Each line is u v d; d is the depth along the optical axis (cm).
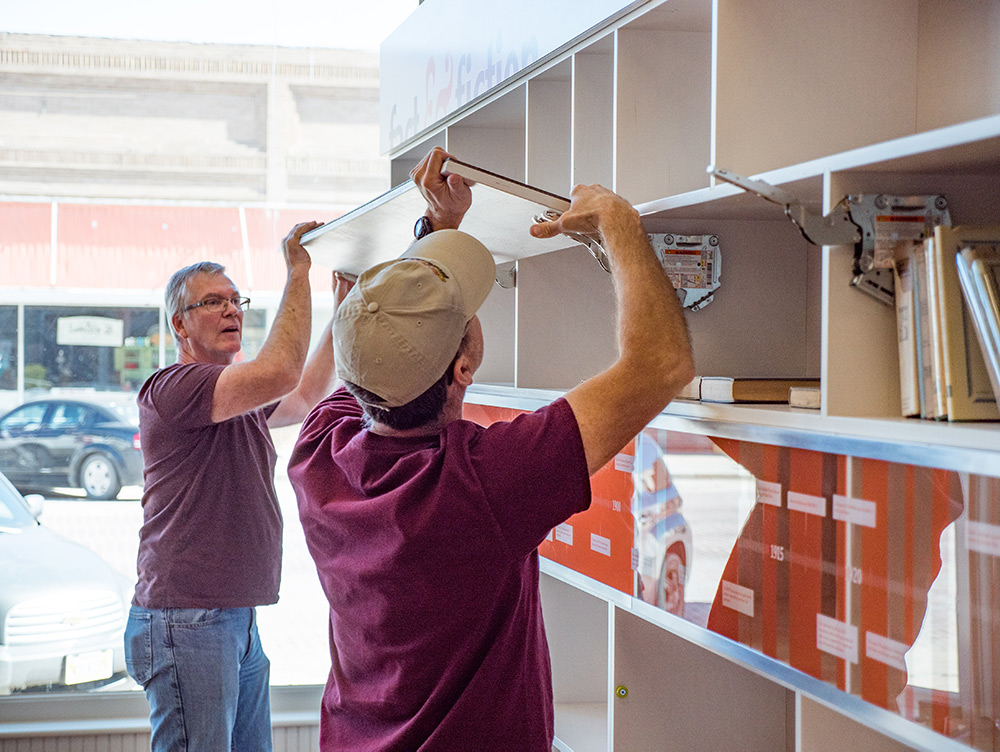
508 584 135
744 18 139
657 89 173
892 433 107
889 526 108
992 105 135
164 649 244
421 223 162
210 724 244
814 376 180
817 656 120
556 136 217
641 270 132
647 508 164
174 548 246
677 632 153
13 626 334
